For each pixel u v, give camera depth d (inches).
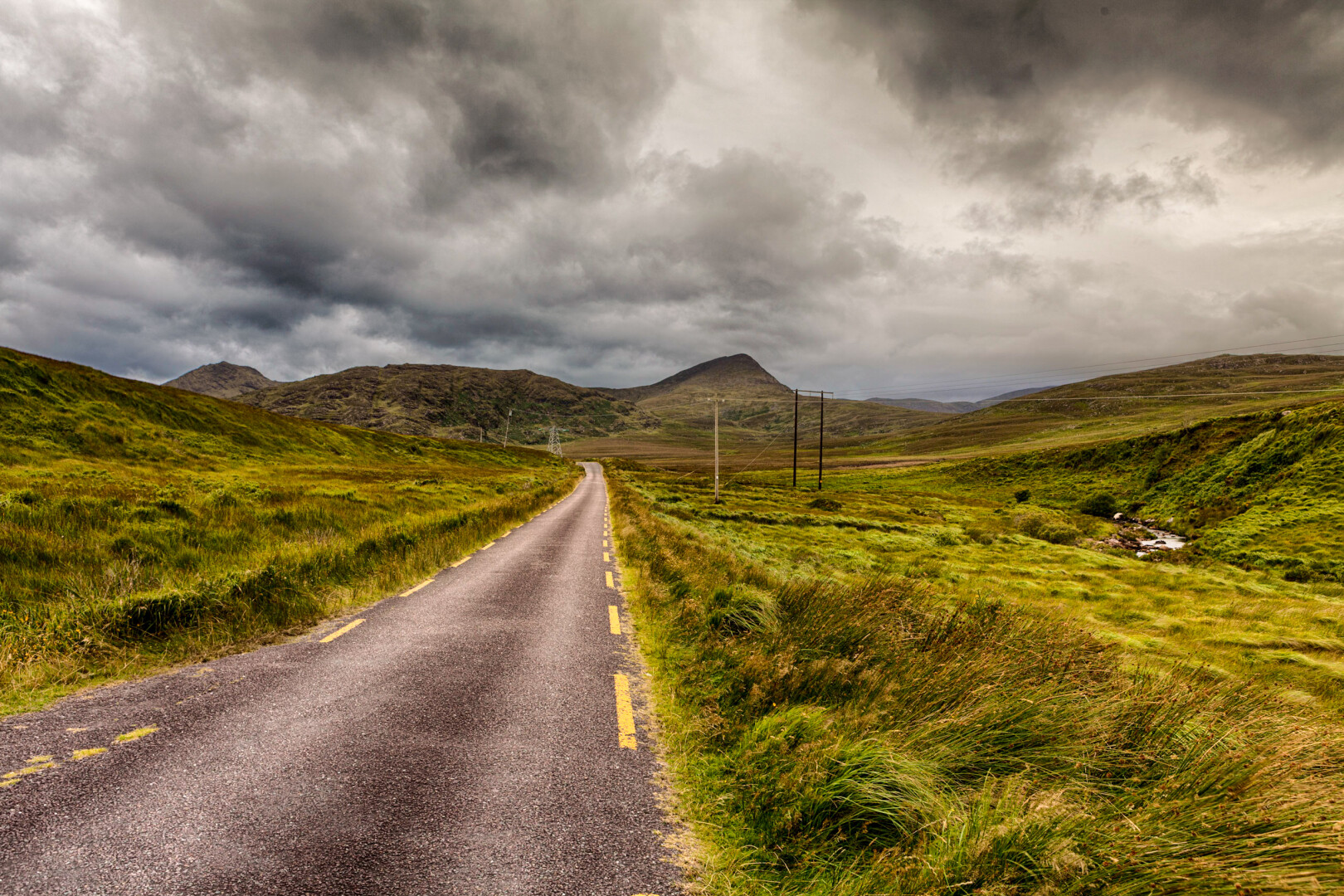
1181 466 2468.0
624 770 163.8
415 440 4148.6
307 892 104.6
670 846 129.1
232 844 117.3
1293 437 1993.1
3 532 356.2
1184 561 1366.9
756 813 140.6
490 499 1397.6
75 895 100.0
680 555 586.2
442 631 300.8
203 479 1322.6
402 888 107.7
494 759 164.4
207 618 273.7
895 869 108.7
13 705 183.2
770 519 1573.6
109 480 1071.0
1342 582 1130.7
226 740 166.1
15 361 1889.8
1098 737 160.7
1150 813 120.0
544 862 119.3
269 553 429.7
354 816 130.9
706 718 197.2
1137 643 546.6
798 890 114.2
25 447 1494.8
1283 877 98.3
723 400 1975.9
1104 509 2386.8
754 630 286.2
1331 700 391.2
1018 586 877.8
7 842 112.9
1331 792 114.0
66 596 281.6
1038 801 119.7
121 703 191.8
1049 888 99.2
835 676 209.2
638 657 277.9
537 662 258.5
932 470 4047.7
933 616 280.5
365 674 229.9
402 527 615.2
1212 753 139.3
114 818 123.7
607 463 6082.7
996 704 169.9
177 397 2500.0
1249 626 685.3
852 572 842.2
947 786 141.2
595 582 476.4
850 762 142.1
